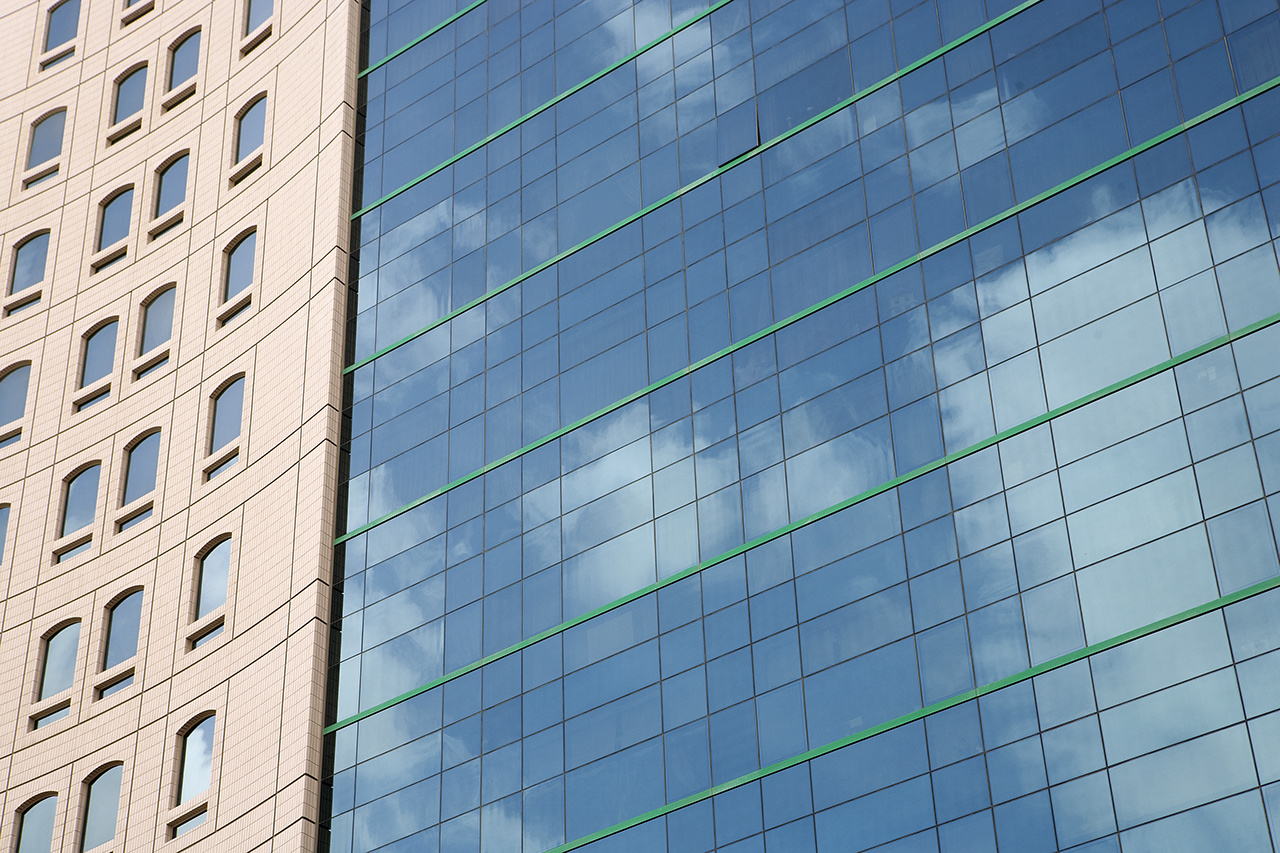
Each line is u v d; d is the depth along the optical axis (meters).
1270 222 38.91
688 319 46.44
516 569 46.00
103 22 68.94
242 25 64.19
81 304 62.03
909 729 37.97
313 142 57.62
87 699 53.31
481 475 48.12
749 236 46.53
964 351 41.50
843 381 42.94
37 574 56.91
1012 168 43.06
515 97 53.94
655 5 52.25
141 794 50.16
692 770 40.38
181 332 58.56
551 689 43.62
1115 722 35.72
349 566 49.16
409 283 52.91
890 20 47.03
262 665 49.19
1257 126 40.12
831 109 46.84
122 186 63.97
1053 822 35.44
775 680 40.25
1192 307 38.97
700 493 43.75
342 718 46.91
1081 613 37.12
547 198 51.31
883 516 40.66
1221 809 33.88
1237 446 37.03
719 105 49.12
